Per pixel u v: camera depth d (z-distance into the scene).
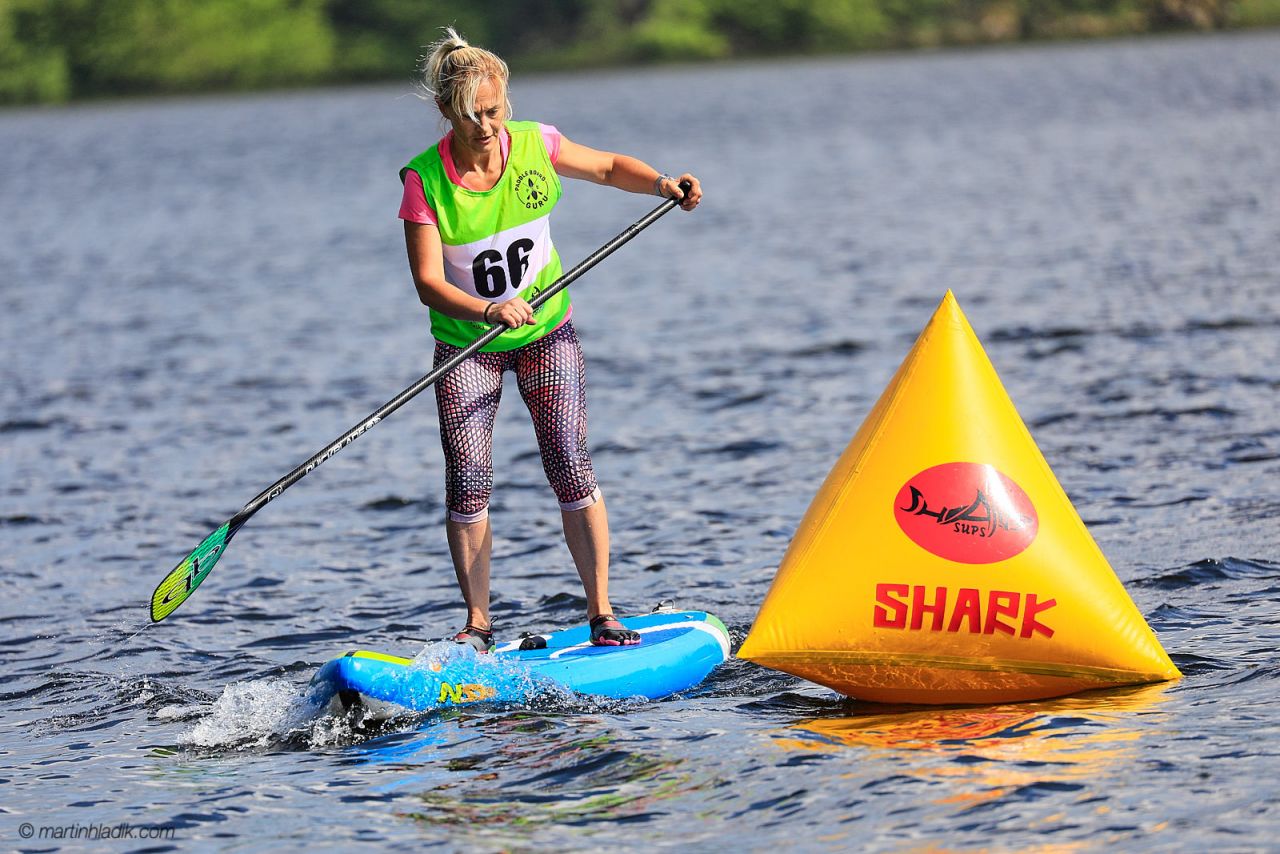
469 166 16.88
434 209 16.84
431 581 23.66
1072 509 16.91
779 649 16.50
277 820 14.01
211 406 39.00
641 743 15.51
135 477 31.86
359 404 38.59
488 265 17.12
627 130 143.75
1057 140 112.00
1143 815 12.77
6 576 25.02
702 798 13.89
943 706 16.48
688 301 52.81
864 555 16.50
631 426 34.06
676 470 29.88
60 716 18.06
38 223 96.94
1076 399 33.34
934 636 16.31
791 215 78.69
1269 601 19.50
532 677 17.12
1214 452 28.08
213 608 22.69
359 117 194.00
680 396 36.97
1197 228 61.19
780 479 28.70
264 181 119.50
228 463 32.84
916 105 157.75
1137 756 14.12
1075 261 54.78
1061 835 12.51
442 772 14.99
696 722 16.23
